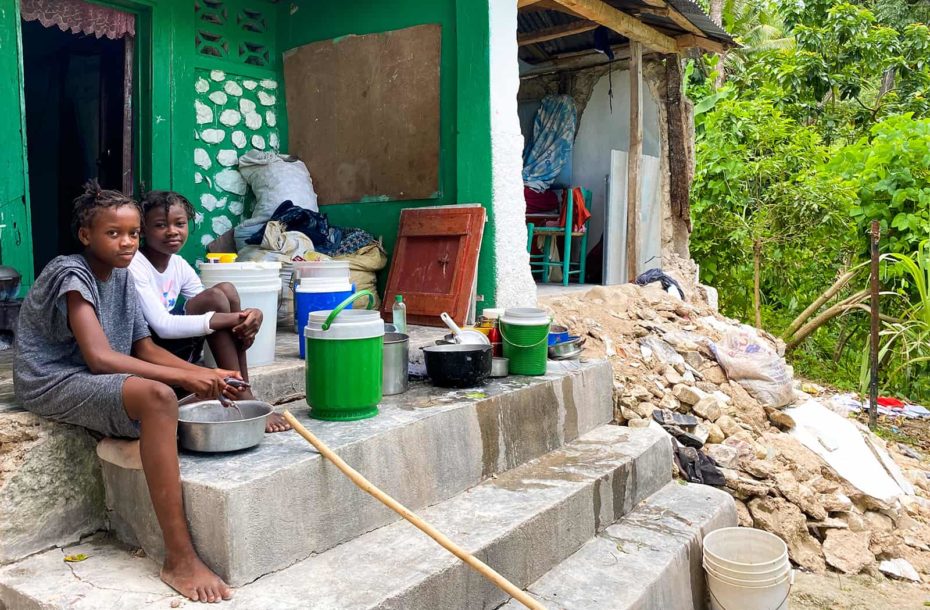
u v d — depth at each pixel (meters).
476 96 4.87
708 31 6.97
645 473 4.04
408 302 5.01
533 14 7.21
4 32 4.29
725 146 9.23
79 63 6.62
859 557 4.28
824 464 4.89
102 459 2.77
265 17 5.95
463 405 3.42
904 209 8.00
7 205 4.33
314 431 2.97
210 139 5.57
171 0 5.19
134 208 2.57
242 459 2.63
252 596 2.32
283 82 6.04
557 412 4.06
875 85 13.65
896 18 13.85
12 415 2.62
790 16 12.03
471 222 4.84
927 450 6.17
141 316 2.86
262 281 3.60
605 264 7.13
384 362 3.57
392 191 5.45
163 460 2.37
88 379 2.49
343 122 5.68
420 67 5.23
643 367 5.29
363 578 2.48
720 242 9.48
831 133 11.76
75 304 2.51
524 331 4.07
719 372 5.55
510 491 3.38
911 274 7.75
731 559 3.63
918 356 7.56
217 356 3.08
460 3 4.91
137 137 5.24
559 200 7.97
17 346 2.68
